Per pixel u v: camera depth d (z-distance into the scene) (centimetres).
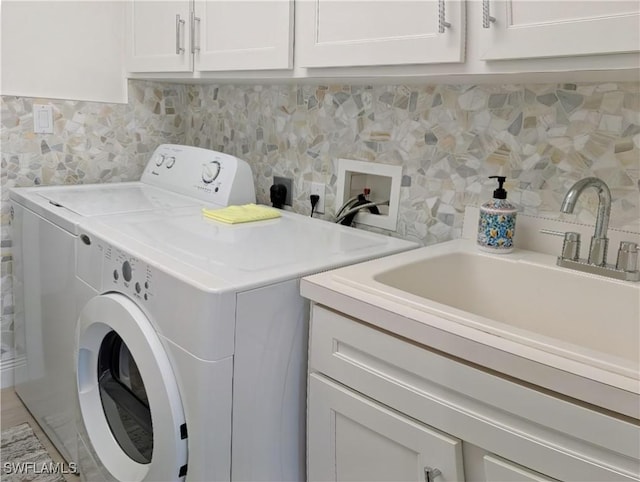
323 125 184
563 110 127
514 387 80
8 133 204
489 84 139
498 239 132
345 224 177
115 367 152
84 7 214
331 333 108
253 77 157
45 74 209
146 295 119
